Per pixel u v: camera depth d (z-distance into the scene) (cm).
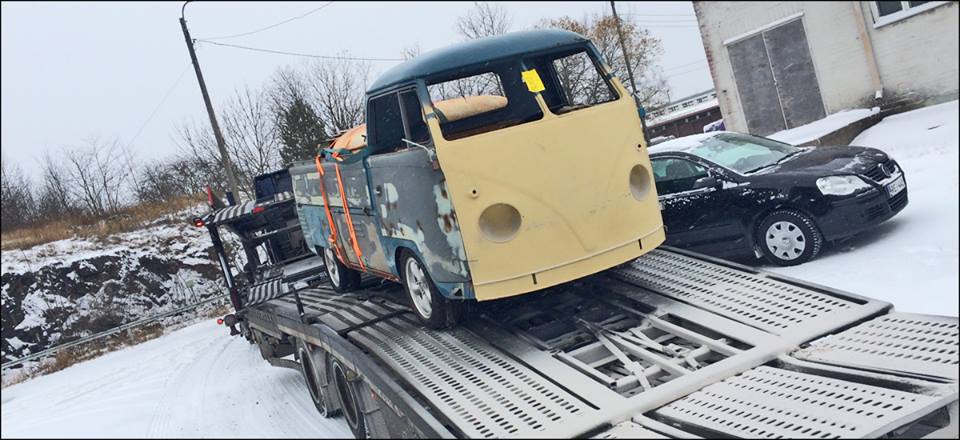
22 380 1375
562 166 503
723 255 894
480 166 493
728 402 416
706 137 953
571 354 504
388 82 549
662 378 481
